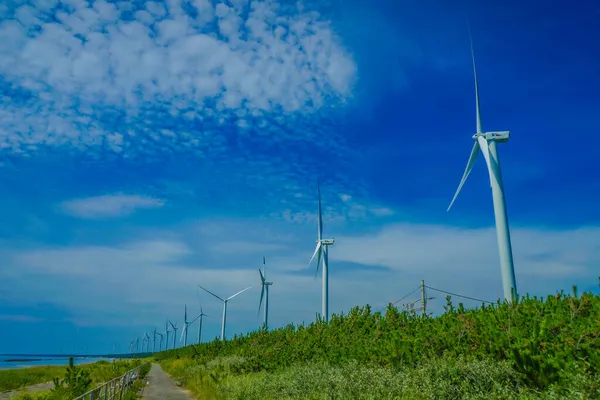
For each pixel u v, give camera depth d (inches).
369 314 1315.2
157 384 1494.8
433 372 546.6
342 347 1093.8
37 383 1798.7
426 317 936.3
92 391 618.5
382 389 536.1
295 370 934.4
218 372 1403.8
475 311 736.3
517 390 464.1
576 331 504.7
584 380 384.8
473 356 562.3
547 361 454.0
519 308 642.8
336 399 572.4
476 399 440.8
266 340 1758.1
